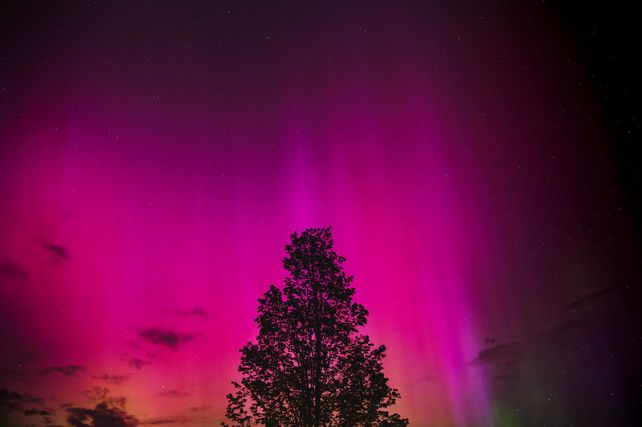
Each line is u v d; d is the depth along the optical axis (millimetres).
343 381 11734
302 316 12188
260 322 12180
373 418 11453
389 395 11766
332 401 11562
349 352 12078
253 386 11656
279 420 11414
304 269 12898
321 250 13156
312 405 11477
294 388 11641
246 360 11852
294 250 13078
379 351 12008
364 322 12375
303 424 11406
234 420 11469
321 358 11906
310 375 11812
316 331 12133
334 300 12570
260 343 12031
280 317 12281
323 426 11398
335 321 12109
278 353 11961
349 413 11367
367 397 11422
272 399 11609
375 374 11656
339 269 12977
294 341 12023
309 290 12688
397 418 11703
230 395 11641
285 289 12609
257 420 11492
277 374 11758
